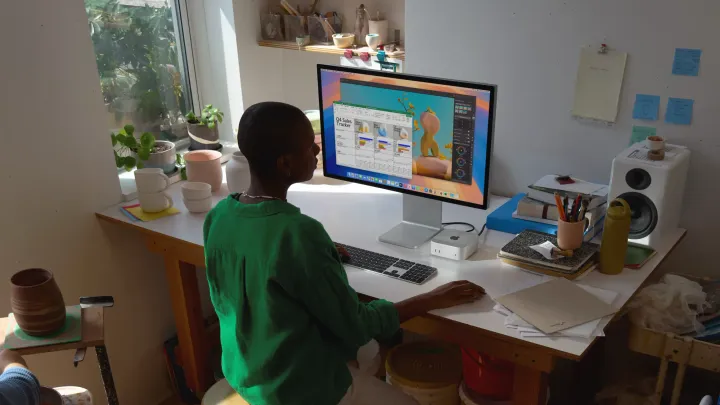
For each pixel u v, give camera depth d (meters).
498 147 2.19
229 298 1.35
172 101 2.64
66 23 1.92
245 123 1.27
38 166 1.93
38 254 1.98
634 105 1.89
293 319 1.27
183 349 2.28
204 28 2.65
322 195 2.20
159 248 2.05
